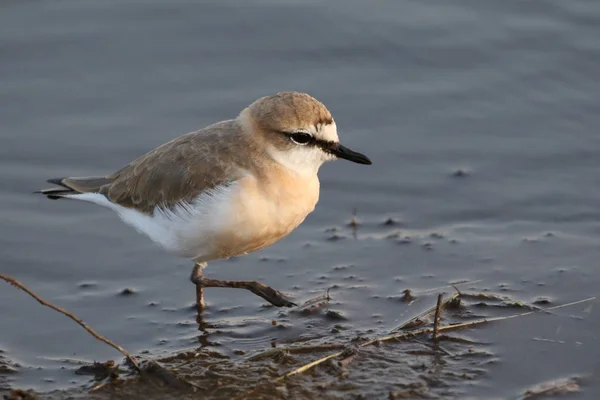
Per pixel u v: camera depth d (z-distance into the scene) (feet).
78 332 37.83
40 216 46.42
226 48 57.36
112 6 59.88
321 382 33.55
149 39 57.72
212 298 40.55
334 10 59.82
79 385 33.83
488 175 48.67
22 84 54.24
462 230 44.96
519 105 53.11
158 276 42.19
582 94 53.42
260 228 35.58
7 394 33.01
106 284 41.45
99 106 53.11
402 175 49.01
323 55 56.95
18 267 42.52
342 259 42.93
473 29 58.34
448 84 54.80
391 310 38.75
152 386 33.47
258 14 59.52
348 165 49.78
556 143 50.47
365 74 55.72
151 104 53.26
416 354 35.40
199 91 54.24
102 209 47.21
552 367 34.47
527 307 38.29
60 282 41.57
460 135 51.42
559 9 59.47
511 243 43.68
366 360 34.94
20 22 58.29
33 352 36.32
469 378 33.83
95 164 49.34
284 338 36.91
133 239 44.96
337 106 53.26
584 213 45.62
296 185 35.86
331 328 37.50
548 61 55.62
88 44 57.06
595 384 33.42
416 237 44.42
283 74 55.62
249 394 32.78
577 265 41.60
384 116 52.65
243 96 53.83
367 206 47.11
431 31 58.18
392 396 32.60
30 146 50.39
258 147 35.86
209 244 36.19
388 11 59.93
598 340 35.99
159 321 38.58
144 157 38.47
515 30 58.13
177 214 36.04
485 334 36.60
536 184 47.85
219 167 35.58
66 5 59.77
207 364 35.01
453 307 38.47
